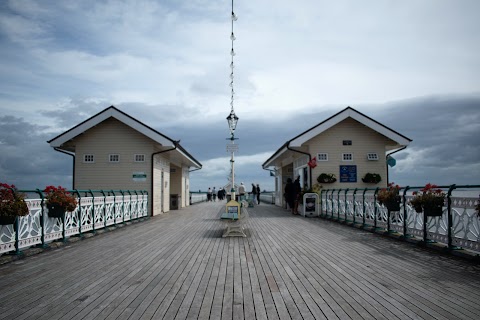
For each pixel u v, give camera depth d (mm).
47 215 9125
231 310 4551
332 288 5438
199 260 7625
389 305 4637
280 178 28891
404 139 18797
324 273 6367
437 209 8148
